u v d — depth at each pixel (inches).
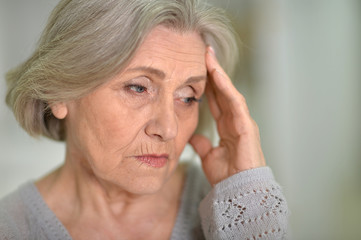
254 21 100.0
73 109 32.5
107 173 32.4
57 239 34.2
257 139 36.9
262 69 101.6
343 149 99.6
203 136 42.1
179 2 30.0
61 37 30.3
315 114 100.6
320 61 99.3
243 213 33.1
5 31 88.0
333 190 99.6
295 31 100.0
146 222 37.5
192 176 43.3
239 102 36.4
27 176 87.9
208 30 35.2
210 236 34.7
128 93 30.8
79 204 36.7
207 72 37.2
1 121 83.3
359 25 97.0
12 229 34.3
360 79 98.6
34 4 87.8
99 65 28.6
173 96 32.8
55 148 90.7
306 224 97.6
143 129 31.6
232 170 36.6
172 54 30.6
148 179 32.6
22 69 34.9
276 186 34.4
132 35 28.1
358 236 92.0
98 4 28.9
